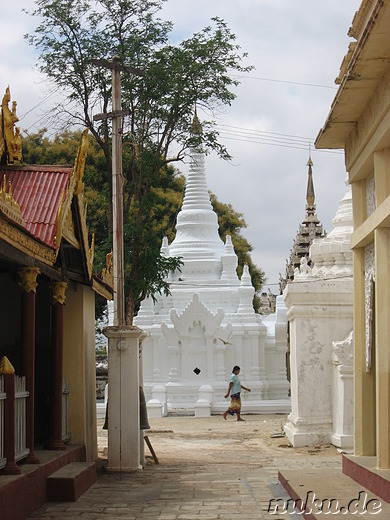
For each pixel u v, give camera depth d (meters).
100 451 21.09
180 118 30.14
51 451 14.97
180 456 20.62
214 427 29.08
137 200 31.98
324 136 15.52
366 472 12.53
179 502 12.87
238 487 14.33
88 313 17.66
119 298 19.41
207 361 38.47
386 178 13.21
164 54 29.39
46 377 16.91
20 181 14.73
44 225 13.84
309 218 54.59
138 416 16.77
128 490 14.22
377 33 10.80
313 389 22.56
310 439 22.27
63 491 13.06
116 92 20.09
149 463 18.78
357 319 15.30
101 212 44.59
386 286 12.95
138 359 16.98
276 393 39.75
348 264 27.59
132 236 29.75
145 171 30.67
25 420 13.06
